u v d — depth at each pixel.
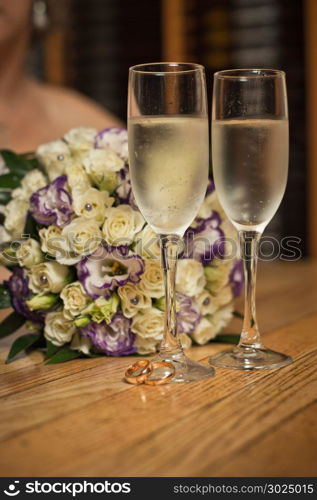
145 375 0.66
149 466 0.51
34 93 1.58
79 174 0.74
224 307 0.80
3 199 0.81
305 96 2.14
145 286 0.73
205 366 0.70
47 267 0.73
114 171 0.74
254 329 0.75
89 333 0.73
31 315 0.75
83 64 2.43
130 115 0.66
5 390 0.65
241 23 2.19
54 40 2.41
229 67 2.22
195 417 0.58
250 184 0.68
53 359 0.72
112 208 0.72
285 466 0.50
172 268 0.69
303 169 2.17
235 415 0.58
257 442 0.54
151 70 0.66
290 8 2.12
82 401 0.62
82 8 2.40
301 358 0.73
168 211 0.65
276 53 2.15
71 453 0.53
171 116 0.64
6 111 1.49
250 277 0.73
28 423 0.58
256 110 0.67
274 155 0.68
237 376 0.68
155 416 0.58
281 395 0.62
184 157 0.64
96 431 0.56
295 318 0.90
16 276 0.76
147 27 2.33
